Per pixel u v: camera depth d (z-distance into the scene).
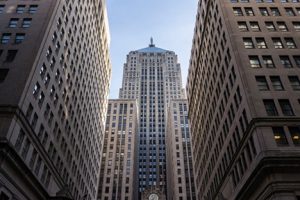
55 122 54.31
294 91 44.94
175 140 163.75
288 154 37.72
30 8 54.22
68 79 62.19
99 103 95.00
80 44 71.62
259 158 38.84
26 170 41.09
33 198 44.47
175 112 174.00
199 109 81.19
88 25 79.69
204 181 74.19
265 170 37.12
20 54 46.69
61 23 57.84
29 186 42.91
